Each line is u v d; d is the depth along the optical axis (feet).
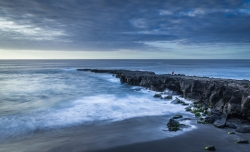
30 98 116.06
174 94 127.44
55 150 48.78
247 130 59.21
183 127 64.34
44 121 72.74
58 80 213.25
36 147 50.62
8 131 62.90
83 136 58.39
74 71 352.69
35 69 404.36
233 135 57.06
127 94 129.90
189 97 111.86
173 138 55.72
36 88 155.02
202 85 106.42
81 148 49.88
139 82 170.60
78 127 66.69
